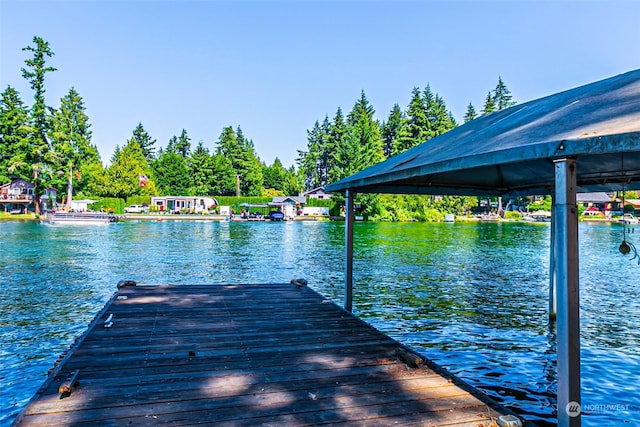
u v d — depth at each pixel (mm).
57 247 17922
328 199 51219
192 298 6160
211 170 59500
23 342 5898
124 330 4438
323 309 5539
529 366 5109
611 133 1956
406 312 7605
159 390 2920
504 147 2586
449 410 2682
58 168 40344
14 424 2396
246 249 17938
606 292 9742
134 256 15391
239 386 3018
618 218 43281
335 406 2721
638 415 3916
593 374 4863
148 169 60375
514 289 9734
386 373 3314
